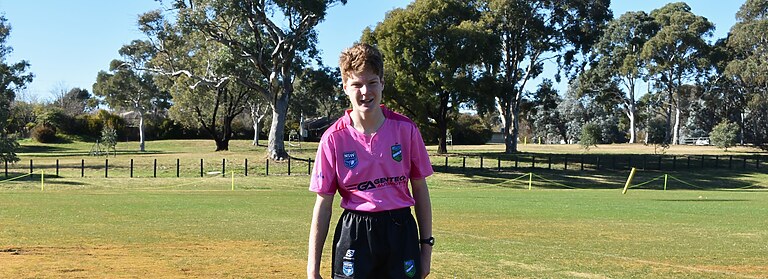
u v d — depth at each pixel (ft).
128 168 160.76
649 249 41.86
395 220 13.76
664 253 40.22
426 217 14.30
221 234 48.08
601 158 194.49
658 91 294.46
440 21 181.57
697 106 298.97
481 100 177.99
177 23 150.92
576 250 41.11
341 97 199.93
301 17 159.33
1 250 39.68
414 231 14.01
